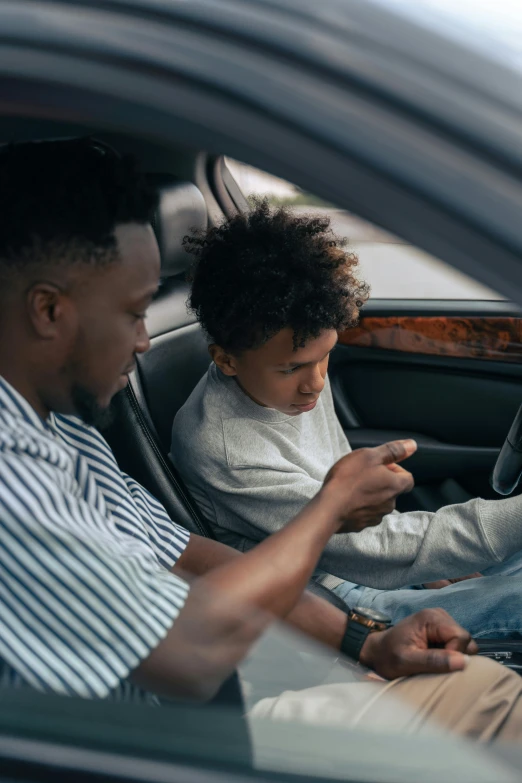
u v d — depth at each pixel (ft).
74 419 3.51
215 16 2.14
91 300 2.82
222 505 4.90
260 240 4.17
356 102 2.03
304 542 3.30
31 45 2.19
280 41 2.09
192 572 3.87
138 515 3.61
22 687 2.53
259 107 2.06
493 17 2.53
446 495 6.50
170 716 2.46
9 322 2.86
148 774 2.23
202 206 5.78
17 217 2.69
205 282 4.34
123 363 2.97
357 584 4.99
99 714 2.46
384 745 2.38
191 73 2.10
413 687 3.21
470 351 6.75
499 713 2.95
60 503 2.74
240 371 4.50
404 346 6.89
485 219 1.95
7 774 2.29
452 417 6.94
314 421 5.17
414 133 2.00
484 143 1.98
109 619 2.64
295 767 2.29
